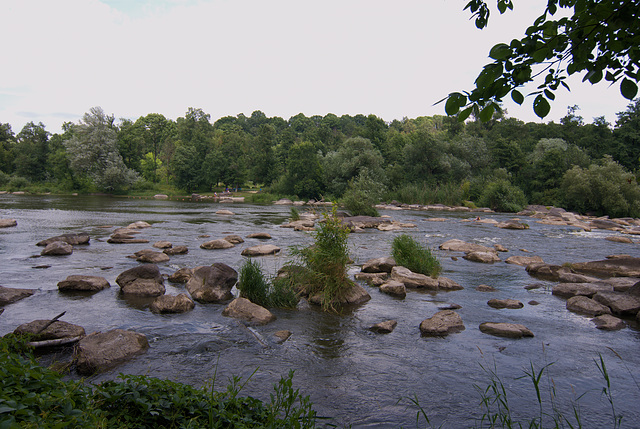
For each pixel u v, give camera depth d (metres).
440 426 4.48
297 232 23.12
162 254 13.74
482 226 30.77
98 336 6.13
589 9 3.16
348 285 9.87
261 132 79.56
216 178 77.50
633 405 5.07
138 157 86.25
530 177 70.44
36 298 9.09
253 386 5.23
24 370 3.35
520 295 10.88
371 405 4.90
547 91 3.34
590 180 55.06
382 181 63.47
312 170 68.50
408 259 13.30
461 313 9.05
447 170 69.00
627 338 7.64
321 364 6.09
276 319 8.27
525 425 4.54
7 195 60.94
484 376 5.83
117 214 32.97
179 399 3.74
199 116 105.31
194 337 7.00
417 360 6.36
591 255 18.25
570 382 5.70
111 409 3.53
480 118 3.42
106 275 11.51
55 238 16.28
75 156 69.44
